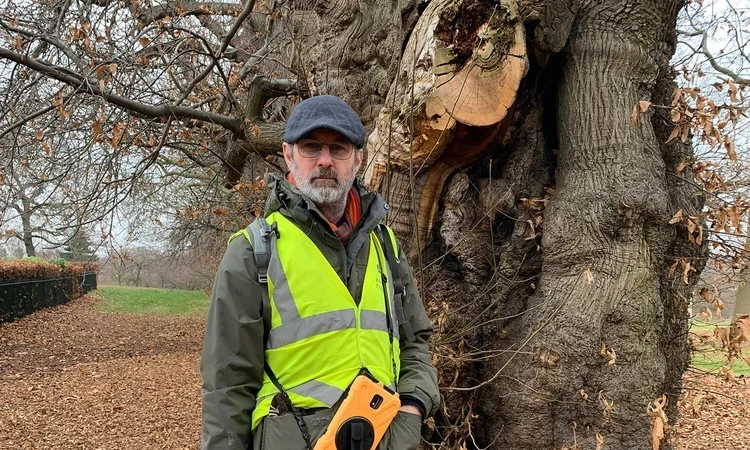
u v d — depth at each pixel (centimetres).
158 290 2872
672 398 383
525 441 329
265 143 622
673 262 364
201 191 870
